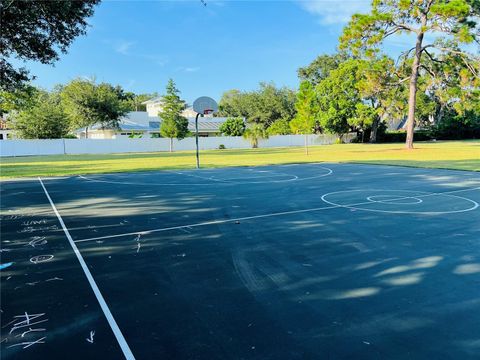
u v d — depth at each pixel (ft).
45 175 53.57
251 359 8.42
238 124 157.58
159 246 17.75
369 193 32.60
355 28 86.12
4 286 13.08
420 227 20.48
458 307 10.91
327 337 9.32
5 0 24.79
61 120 141.69
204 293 12.21
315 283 12.87
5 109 83.82
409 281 12.91
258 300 11.59
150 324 10.17
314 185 38.34
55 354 8.80
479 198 29.63
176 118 135.13
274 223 21.99
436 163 60.95
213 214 24.91
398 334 9.43
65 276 13.99
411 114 95.20
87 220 23.94
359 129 165.78
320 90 162.81
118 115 147.95
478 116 162.50
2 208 28.81
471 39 77.20
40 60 32.30
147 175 51.34
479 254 15.72
